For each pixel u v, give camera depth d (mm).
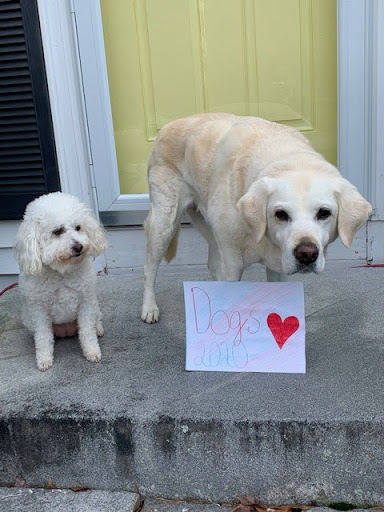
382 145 1737
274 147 1261
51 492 1210
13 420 1195
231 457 1147
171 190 1534
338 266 1869
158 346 1430
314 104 1831
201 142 1417
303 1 1758
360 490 1132
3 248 1952
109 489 1212
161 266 1935
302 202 1105
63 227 1285
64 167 1845
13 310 1707
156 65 1854
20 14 1727
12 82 1777
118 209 1894
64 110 1810
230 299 1278
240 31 1806
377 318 1471
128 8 1811
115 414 1169
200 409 1160
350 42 1693
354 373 1240
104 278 1880
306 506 1149
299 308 1247
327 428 1102
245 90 1854
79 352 1430
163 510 1162
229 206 1286
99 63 1796
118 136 1909
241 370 1275
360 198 1148
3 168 1849
